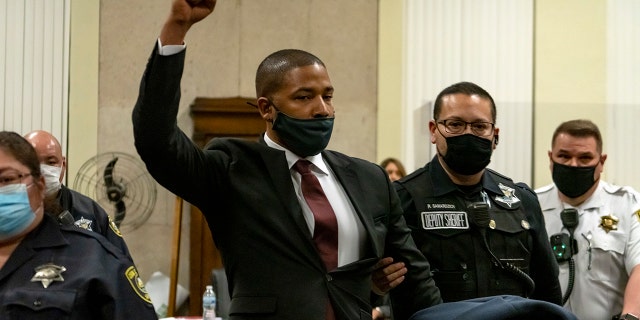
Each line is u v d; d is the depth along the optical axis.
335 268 2.63
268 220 2.61
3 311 2.57
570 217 4.41
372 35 7.71
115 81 7.50
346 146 7.66
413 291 2.95
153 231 7.48
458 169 3.37
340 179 2.78
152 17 7.56
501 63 7.50
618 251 4.34
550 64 7.57
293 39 7.68
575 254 4.38
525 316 2.46
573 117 7.54
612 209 4.41
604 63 7.59
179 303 7.31
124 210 7.05
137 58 7.53
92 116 7.46
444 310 2.61
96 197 7.17
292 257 2.59
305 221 2.63
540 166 7.50
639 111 7.57
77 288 2.60
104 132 7.46
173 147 2.50
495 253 3.38
